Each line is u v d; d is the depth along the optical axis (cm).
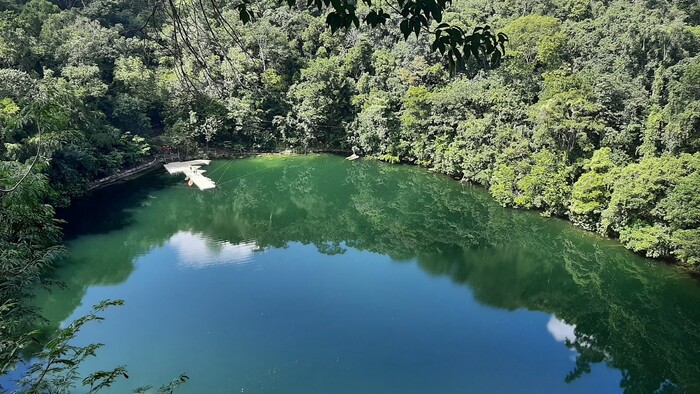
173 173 4775
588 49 4412
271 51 5553
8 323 760
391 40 5894
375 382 1867
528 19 4419
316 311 2369
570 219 3503
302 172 5128
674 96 3019
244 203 4281
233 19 3291
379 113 5238
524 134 3962
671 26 3756
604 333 2234
